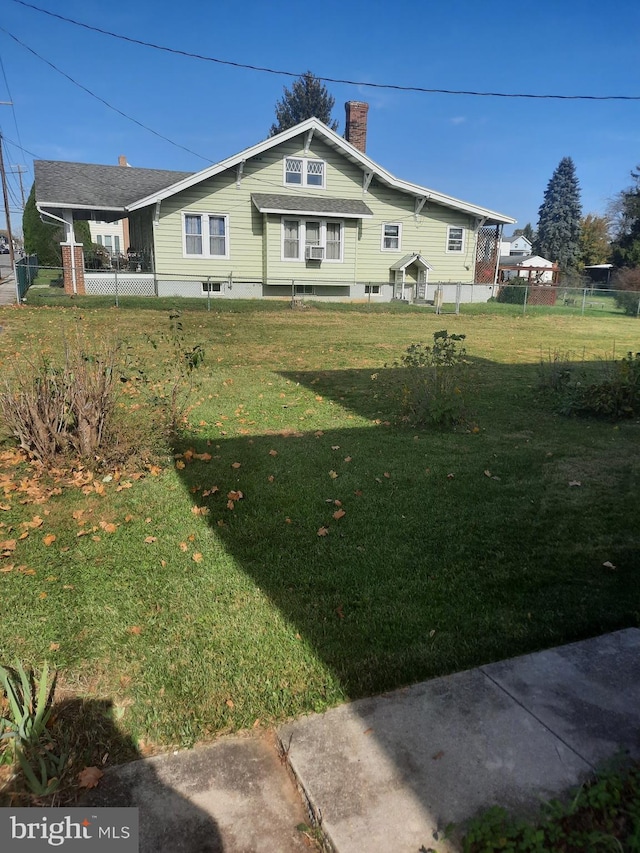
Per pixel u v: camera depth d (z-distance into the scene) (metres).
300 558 3.47
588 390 7.14
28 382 4.98
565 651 2.65
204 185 19.72
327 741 2.12
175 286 19.98
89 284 19.14
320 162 21.09
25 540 3.60
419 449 5.54
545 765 2.01
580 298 28.88
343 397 7.60
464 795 1.89
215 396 7.35
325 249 21.12
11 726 2.14
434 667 2.54
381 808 1.85
